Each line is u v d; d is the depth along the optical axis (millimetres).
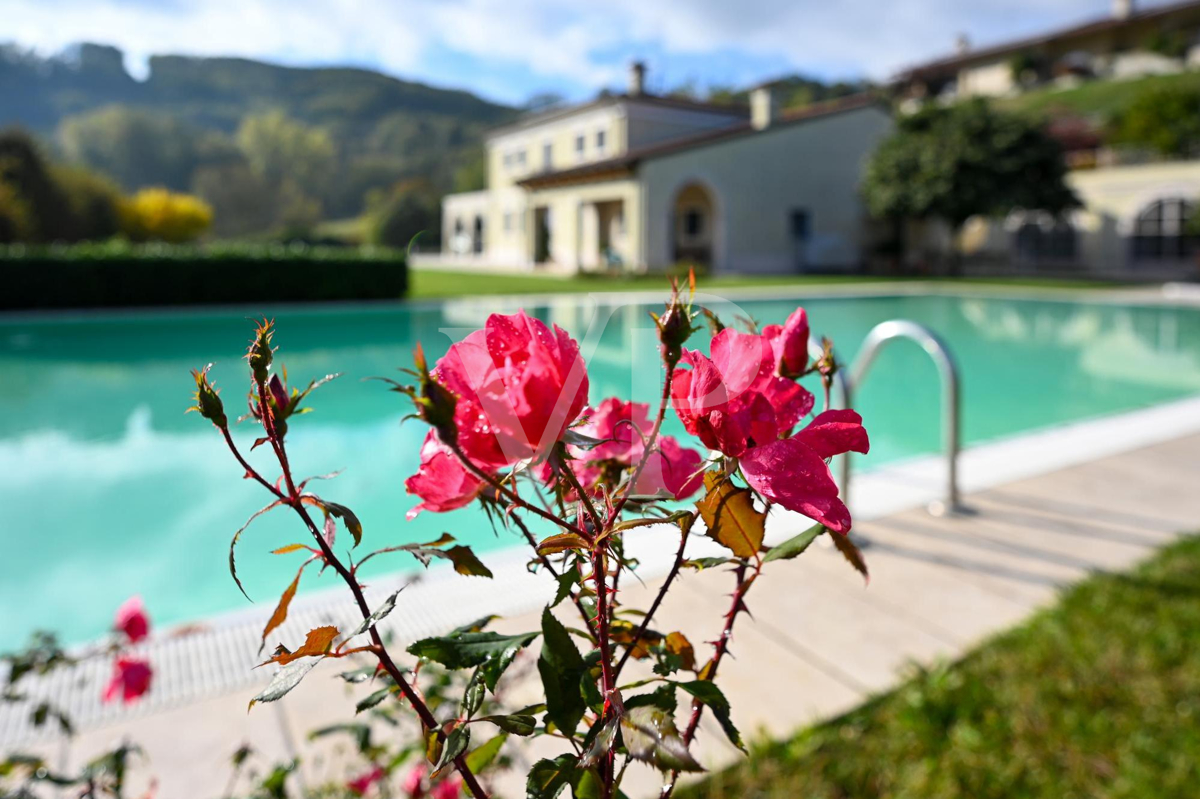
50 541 4449
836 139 21984
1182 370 9039
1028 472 4102
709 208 21875
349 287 13141
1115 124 23062
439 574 2740
